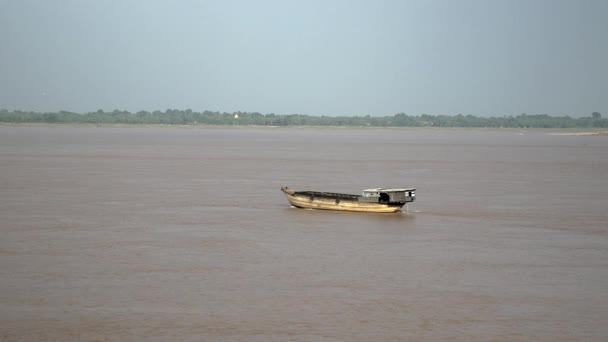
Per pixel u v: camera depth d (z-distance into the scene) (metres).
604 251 82.44
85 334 54.97
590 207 116.12
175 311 59.78
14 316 58.38
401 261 76.62
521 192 136.25
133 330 55.78
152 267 72.75
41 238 86.00
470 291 66.00
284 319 58.28
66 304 61.22
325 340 54.22
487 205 117.00
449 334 55.72
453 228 95.62
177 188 136.25
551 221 102.00
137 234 89.06
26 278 68.38
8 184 139.88
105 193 127.25
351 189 138.25
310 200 109.56
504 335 55.66
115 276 69.31
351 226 96.06
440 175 170.75
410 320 58.50
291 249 81.62
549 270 73.62
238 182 148.50
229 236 88.50
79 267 72.50
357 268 73.50
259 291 65.19
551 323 58.12
